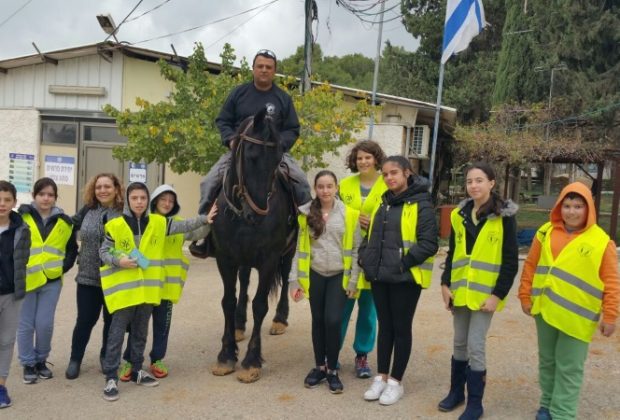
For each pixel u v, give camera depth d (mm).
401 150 11836
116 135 12055
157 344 4410
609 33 17031
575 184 3553
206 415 3732
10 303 3770
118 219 4082
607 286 3383
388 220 3908
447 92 25156
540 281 3664
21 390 4105
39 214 4309
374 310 4520
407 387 4285
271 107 3994
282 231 4445
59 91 12016
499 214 3568
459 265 3770
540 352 3713
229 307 4555
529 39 18797
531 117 15250
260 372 4543
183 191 11875
